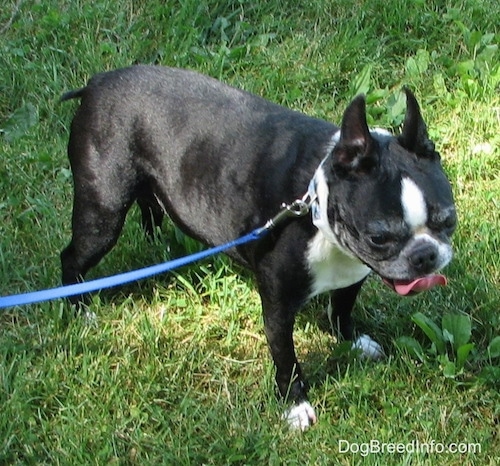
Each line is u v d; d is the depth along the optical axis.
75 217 1.49
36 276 1.61
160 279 1.60
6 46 2.06
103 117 1.43
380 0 2.06
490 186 1.74
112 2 2.13
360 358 1.43
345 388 1.38
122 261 1.61
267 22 2.08
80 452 1.29
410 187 1.13
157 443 1.31
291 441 1.32
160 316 1.54
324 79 1.95
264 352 1.47
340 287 1.33
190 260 1.30
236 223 1.34
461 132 1.83
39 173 1.81
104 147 1.43
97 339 1.47
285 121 1.34
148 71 1.45
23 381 1.38
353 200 1.15
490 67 1.94
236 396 1.38
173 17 2.09
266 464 1.29
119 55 2.02
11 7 2.15
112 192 1.44
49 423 1.35
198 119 1.38
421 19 2.04
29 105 1.94
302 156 1.28
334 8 2.09
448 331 1.43
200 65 2.00
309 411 1.36
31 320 1.52
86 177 1.45
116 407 1.36
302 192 1.26
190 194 1.39
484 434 1.31
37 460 1.30
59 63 2.02
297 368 1.36
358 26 2.04
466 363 1.42
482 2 2.07
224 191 1.34
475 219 1.65
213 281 1.56
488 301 1.50
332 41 2.02
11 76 2.00
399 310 1.51
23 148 1.86
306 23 2.09
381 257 1.15
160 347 1.47
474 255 1.57
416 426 1.33
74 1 2.15
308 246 1.24
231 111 1.37
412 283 1.14
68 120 1.92
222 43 2.04
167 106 1.40
